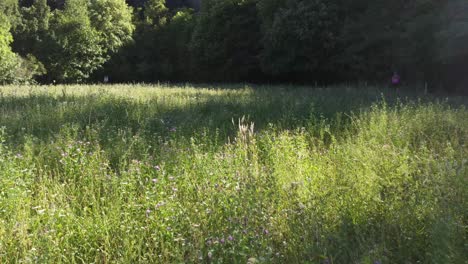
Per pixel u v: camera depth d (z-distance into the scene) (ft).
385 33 76.54
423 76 73.56
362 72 85.40
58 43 135.13
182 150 20.33
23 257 11.43
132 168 17.11
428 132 24.68
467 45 58.54
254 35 121.60
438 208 12.09
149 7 170.71
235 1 122.01
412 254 11.50
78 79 141.28
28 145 21.06
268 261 10.57
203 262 11.01
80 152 19.33
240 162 18.44
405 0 76.89
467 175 13.73
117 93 50.06
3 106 36.65
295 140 22.76
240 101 42.09
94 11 148.46
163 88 69.05
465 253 10.29
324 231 12.03
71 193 16.33
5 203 14.19
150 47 156.04
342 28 87.86
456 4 60.80
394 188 13.65
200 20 129.18
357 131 26.25
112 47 149.18
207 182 15.55
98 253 12.21
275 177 15.40
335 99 44.68
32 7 140.56
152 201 14.21
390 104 39.45
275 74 105.91
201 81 137.90
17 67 115.96
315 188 14.79
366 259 10.08
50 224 12.82
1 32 113.70
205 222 13.02
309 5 91.91
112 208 13.78
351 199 13.55
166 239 12.50
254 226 12.25
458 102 42.57
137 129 27.89
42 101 41.42
